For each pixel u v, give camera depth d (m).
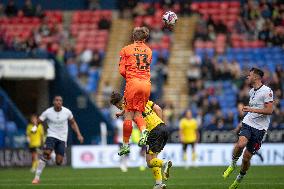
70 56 95.69
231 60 94.31
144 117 34.41
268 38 98.00
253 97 36.56
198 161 73.94
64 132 48.09
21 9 105.94
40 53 80.12
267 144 72.56
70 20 105.25
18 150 72.00
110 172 61.84
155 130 34.38
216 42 97.38
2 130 76.62
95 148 74.19
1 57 80.06
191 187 40.84
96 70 93.81
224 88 87.56
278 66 87.50
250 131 36.28
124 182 47.16
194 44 97.06
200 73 90.44
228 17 103.44
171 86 91.50
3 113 78.25
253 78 36.44
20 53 79.94
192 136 68.56
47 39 99.69
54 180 50.06
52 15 106.19
